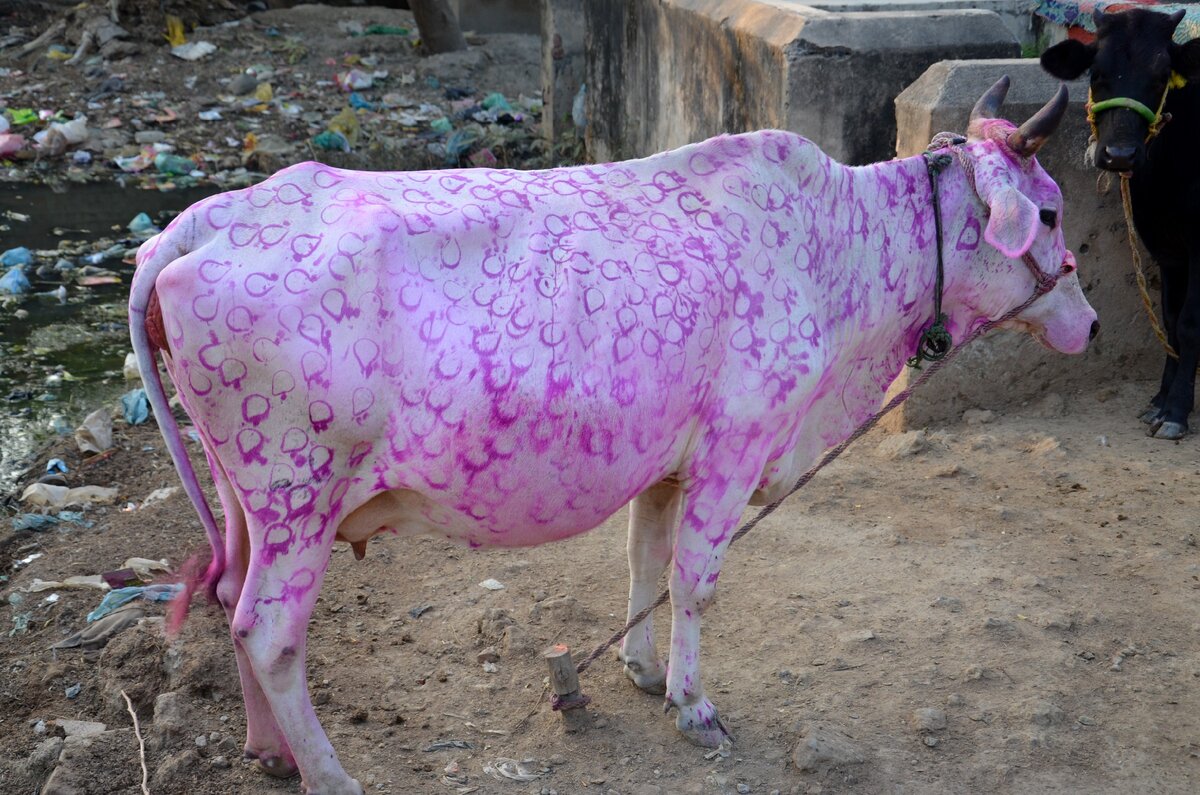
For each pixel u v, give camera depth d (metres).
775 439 3.40
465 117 12.79
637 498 3.69
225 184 11.03
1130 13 5.22
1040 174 3.61
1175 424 5.71
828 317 3.46
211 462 3.12
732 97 7.20
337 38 15.00
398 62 14.30
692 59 7.94
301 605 2.98
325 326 2.80
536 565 4.70
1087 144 5.77
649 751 3.52
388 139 11.86
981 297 3.70
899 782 3.37
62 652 4.17
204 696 3.76
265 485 2.89
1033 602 4.33
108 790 3.35
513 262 2.99
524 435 2.95
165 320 2.80
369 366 2.83
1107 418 5.97
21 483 5.80
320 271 2.80
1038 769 3.43
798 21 6.36
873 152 6.44
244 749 3.41
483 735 3.62
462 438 2.91
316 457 2.88
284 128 12.27
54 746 3.53
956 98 5.49
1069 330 3.80
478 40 15.20
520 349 2.92
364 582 4.59
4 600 4.61
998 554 4.69
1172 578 4.48
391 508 3.15
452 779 3.39
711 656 4.04
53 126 11.71
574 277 3.00
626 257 3.09
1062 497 5.17
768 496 3.67
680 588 3.43
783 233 3.33
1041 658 3.97
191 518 5.28
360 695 3.82
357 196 2.95
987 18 6.47
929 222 3.59
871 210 3.53
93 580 4.69
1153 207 5.64
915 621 4.21
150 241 2.90
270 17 15.63
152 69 13.52
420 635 4.20
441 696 3.82
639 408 3.08
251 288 2.78
